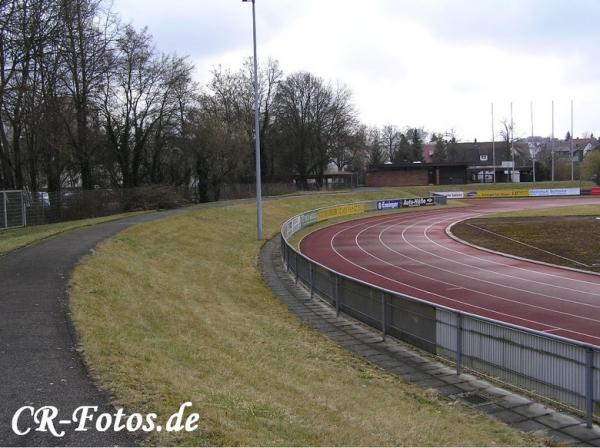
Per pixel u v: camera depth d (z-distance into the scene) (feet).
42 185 178.19
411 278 81.92
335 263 97.60
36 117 114.21
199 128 176.35
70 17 95.45
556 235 121.70
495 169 346.54
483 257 101.04
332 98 291.17
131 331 33.91
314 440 19.79
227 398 22.79
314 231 147.54
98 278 49.03
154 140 175.01
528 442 25.59
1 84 84.89
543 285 74.28
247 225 130.62
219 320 45.16
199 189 186.60
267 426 20.29
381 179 329.11
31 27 81.56
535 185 298.76
